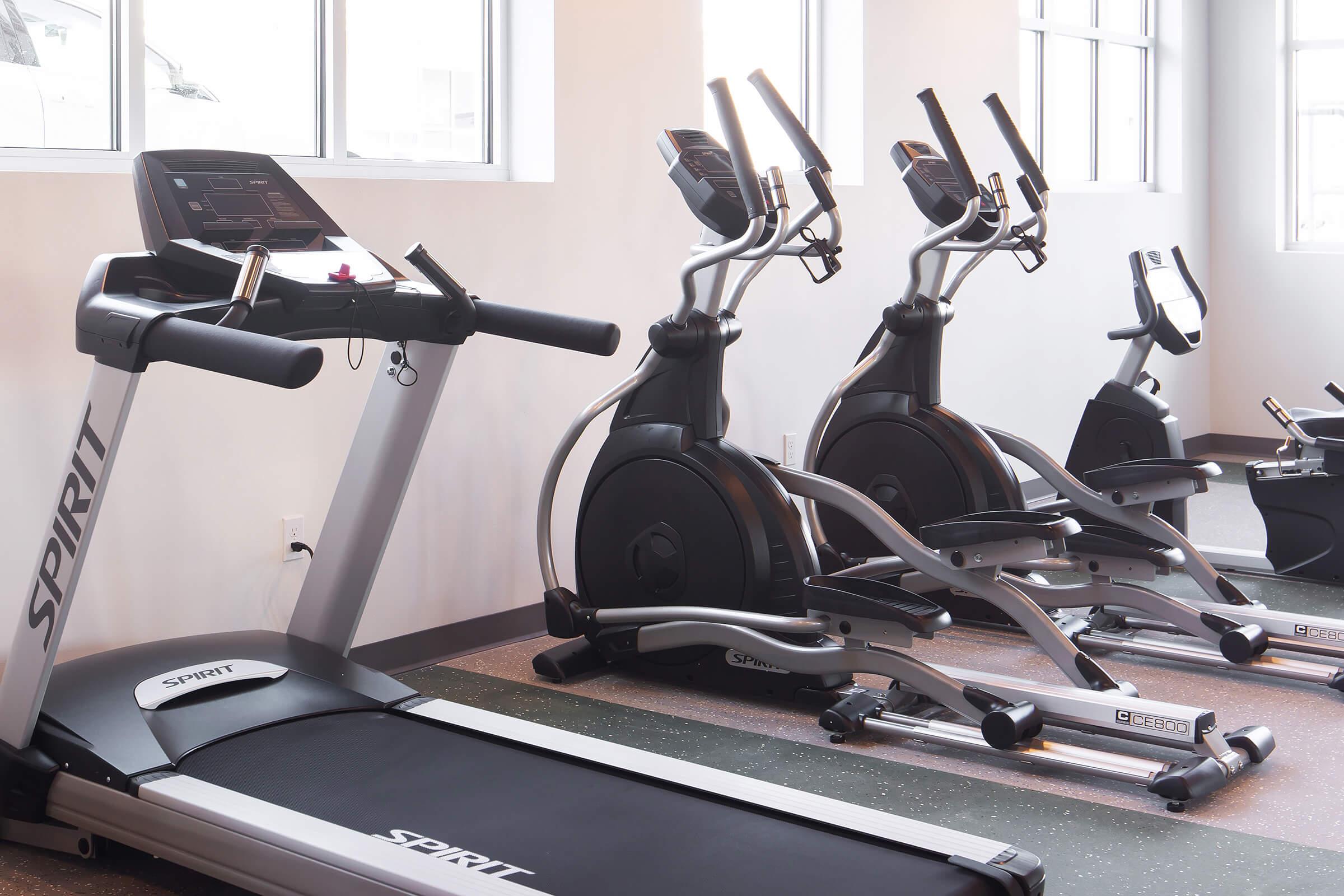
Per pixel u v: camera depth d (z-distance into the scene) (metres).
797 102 5.04
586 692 3.37
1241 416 7.61
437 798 2.16
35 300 2.77
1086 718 2.83
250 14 3.33
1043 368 6.17
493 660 3.67
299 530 3.33
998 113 3.76
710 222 3.19
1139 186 7.34
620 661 3.46
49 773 2.31
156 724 2.38
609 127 4.01
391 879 1.82
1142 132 7.38
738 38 4.76
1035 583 3.78
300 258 2.49
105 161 3.02
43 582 2.34
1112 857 2.35
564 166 3.88
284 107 3.42
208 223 2.45
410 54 3.73
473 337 3.67
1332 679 3.25
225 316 2.17
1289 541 4.53
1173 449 4.36
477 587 3.76
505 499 3.82
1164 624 3.76
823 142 5.07
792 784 2.71
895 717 2.99
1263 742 2.79
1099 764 2.67
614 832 2.02
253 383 3.19
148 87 3.14
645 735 3.03
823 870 1.89
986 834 2.46
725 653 3.30
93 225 2.85
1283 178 7.42
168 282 2.41
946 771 2.80
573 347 2.62
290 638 2.89
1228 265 7.57
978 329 5.70
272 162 2.70
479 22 3.90
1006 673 3.54
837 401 3.92
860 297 5.04
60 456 2.84
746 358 4.56
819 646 3.12
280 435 3.26
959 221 3.55
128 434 2.95
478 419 3.71
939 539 3.04
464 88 3.88
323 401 3.35
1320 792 2.67
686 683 3.40
